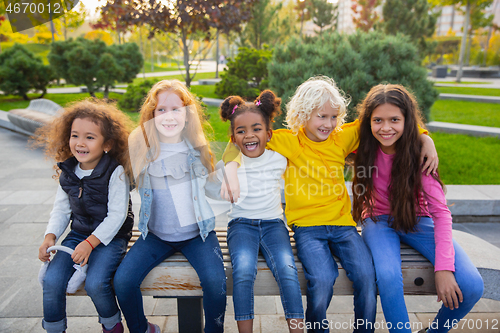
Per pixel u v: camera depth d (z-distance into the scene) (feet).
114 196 5.42
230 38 56.34
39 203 11.93
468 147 17.65
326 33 16.28
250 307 4.88
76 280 5.05
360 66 13.88
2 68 33.19
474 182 12.67
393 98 5.50
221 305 5.03
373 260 5.39
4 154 18.08
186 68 27.48
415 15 53.06
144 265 5.12
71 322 6.52
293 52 15.49
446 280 4.92
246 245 5.40
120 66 34.73
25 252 8.91
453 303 4.99
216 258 5.25
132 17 22.20
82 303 7.09
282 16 72.18
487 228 10.38
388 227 5.90
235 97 5.98
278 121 14.20
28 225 10.37
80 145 5.32
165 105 5.30
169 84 5.51
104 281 5.00
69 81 34.19
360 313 5.19
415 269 5.35
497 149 17.29
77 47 32.78
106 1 21.06
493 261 5.67
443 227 5.34
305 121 5.78
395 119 5.50
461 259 5.18
